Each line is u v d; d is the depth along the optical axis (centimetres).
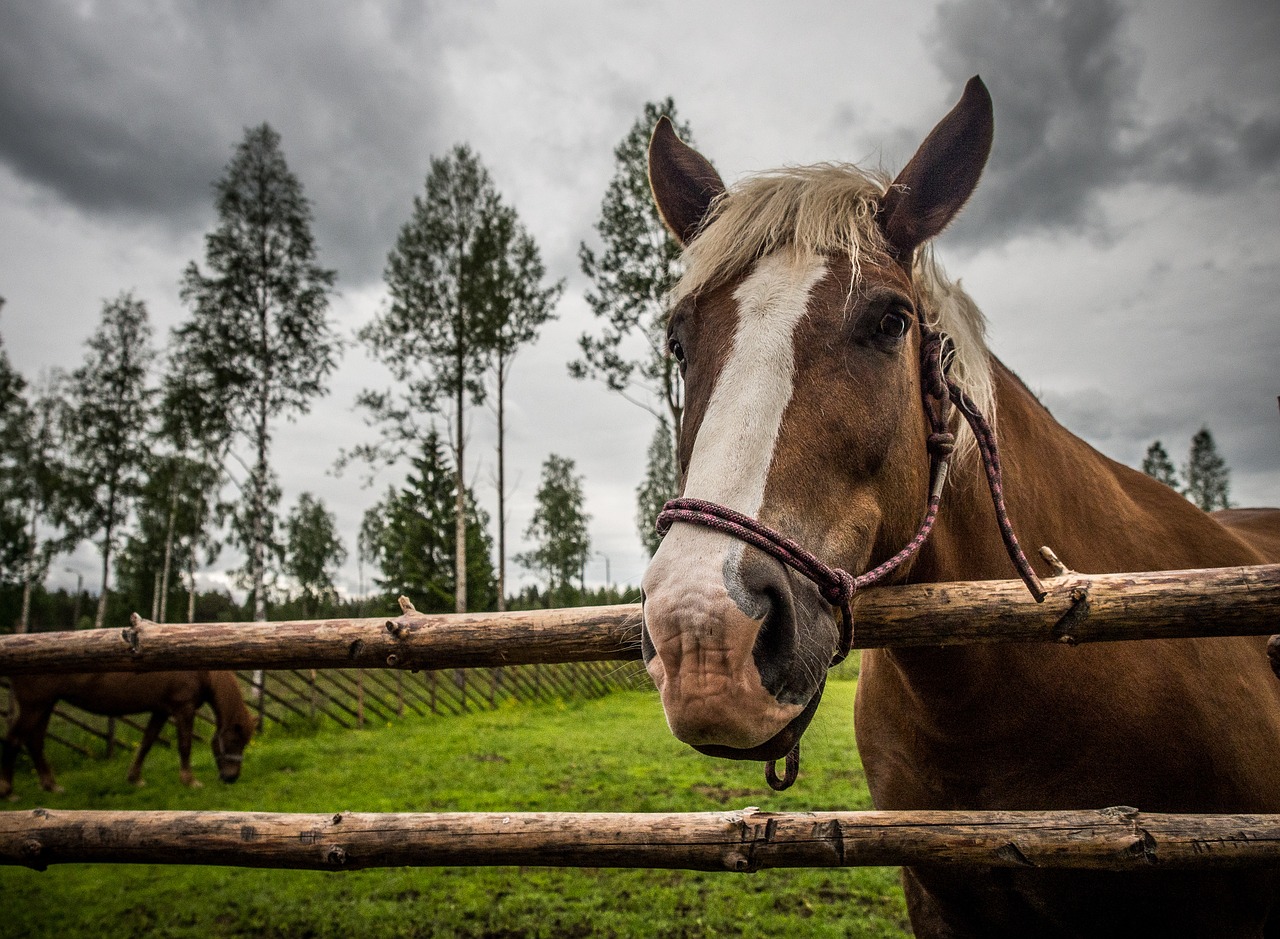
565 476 4256
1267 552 221
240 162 1578
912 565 152
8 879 511
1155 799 153
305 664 167
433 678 1498
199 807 711
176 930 423
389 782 770
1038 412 196
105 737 994
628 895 438
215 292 1533
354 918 424
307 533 4375
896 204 152
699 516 114
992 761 163
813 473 123
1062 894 153
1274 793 154
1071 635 128
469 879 472
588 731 1112
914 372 147
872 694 200
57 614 4453
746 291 142
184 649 173
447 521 2508
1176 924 149
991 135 150
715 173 189
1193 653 160
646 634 117
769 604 109
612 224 1597
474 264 1834
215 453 1566
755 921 392
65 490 2094
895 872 455
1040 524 172
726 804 623
